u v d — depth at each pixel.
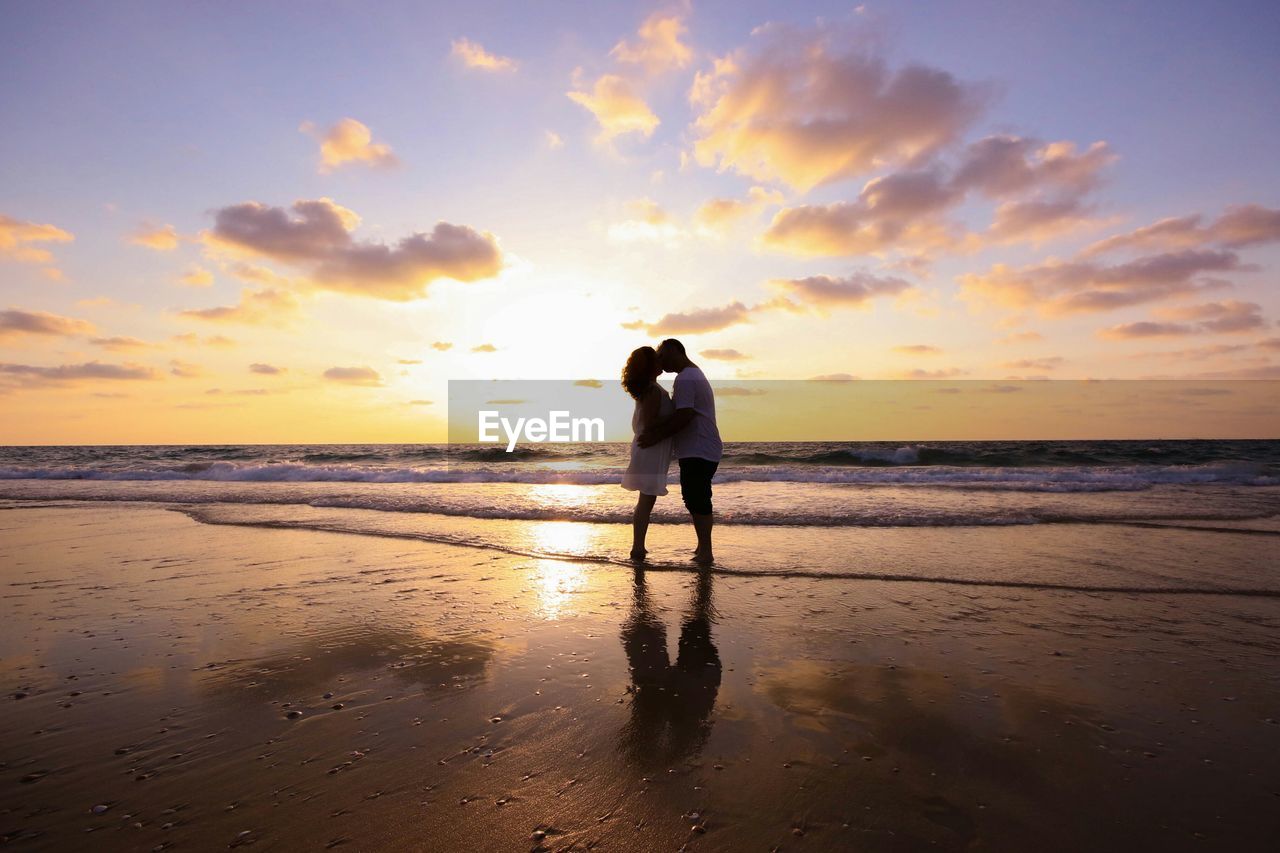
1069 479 11.88
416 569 4.52
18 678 2.52
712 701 2.30
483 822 1.55
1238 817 1.58
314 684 2.47
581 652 2.83
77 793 1.68
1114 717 2.16
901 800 1.65
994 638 3.01
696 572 4.41
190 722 2.12
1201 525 6.23
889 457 18.86
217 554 5.06
